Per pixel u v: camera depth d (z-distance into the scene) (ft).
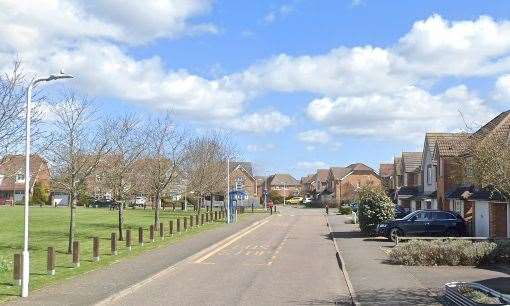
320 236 121.70
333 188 356.18
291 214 236.22
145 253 81.71
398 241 92.53
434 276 59.52
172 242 99.71
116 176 104.94
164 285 55.01
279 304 44.86
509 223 88.17
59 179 85.40
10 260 72.08
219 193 252.83
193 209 245.86
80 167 84.89
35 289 50.37
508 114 105.09
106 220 155.84
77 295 47.55
